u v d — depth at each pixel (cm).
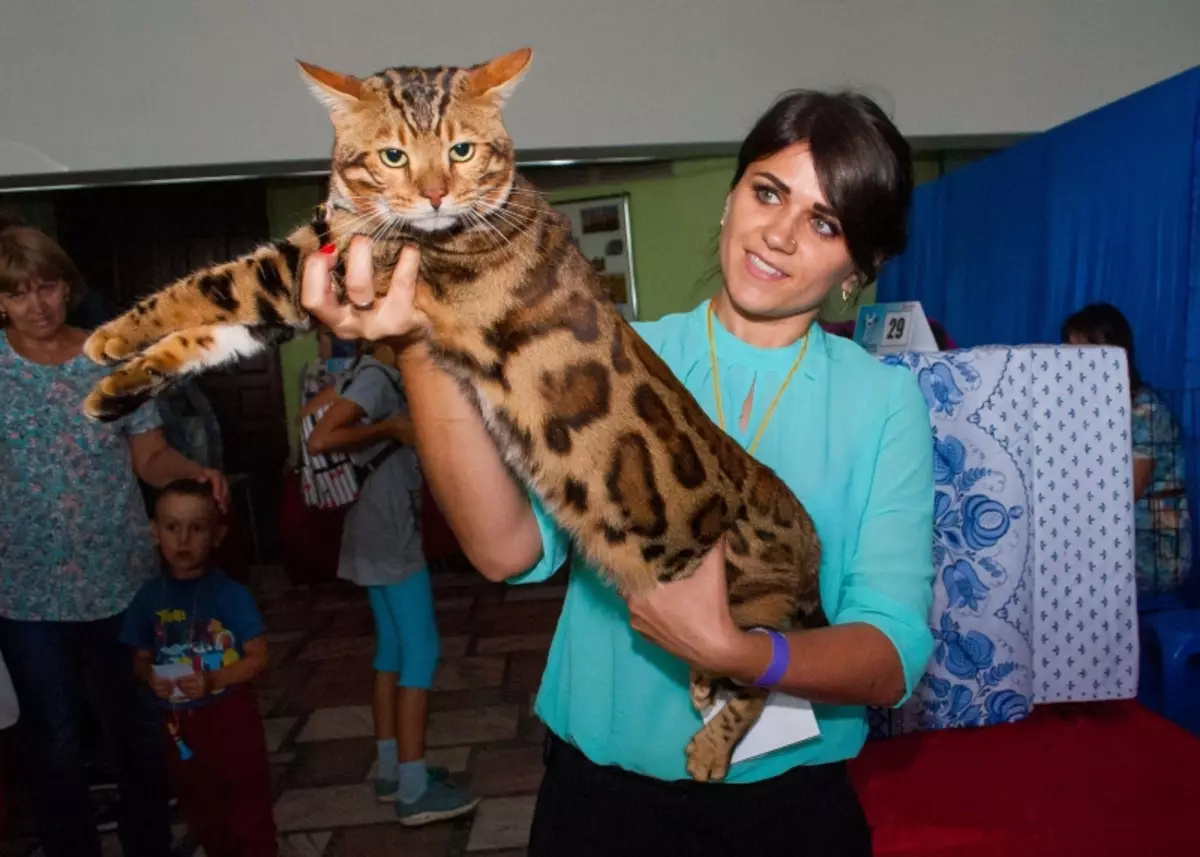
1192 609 243
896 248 135
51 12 411
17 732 252
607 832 132
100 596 253
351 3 423
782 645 111
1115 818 157
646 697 130
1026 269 363
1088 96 452
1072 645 196
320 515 579
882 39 441
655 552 129
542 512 134
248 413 666
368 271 105
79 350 251
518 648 471
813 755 131
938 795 166
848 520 135
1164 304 284
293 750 365
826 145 121
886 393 133
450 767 346
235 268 116
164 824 270
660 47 436
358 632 510
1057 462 189
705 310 146
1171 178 281
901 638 119
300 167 432
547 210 137
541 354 127
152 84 421
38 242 239
